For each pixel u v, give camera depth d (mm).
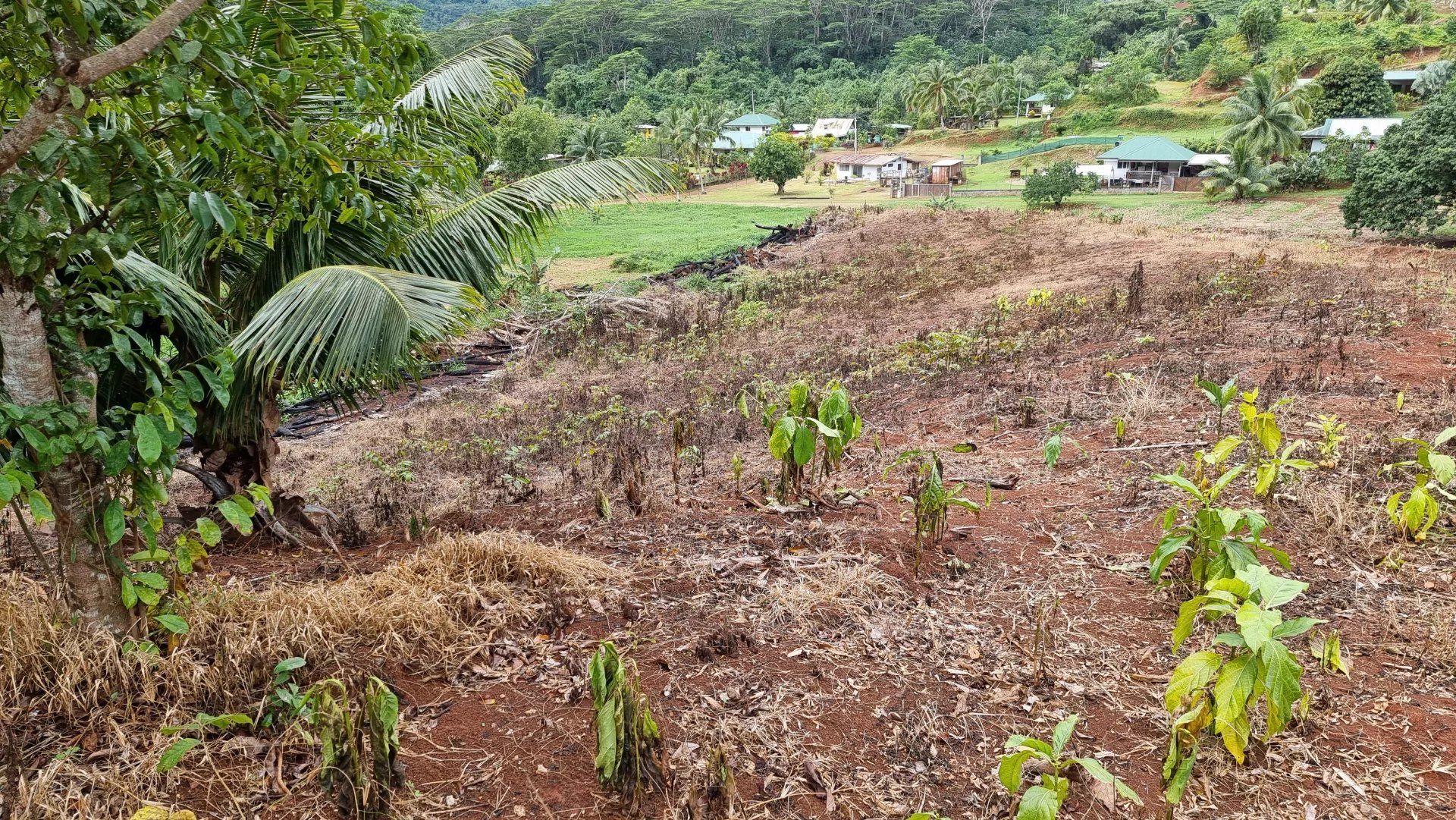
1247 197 37438
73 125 2623
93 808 2332
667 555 4062
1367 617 3352
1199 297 11648
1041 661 3004
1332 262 15016
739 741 2691
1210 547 3072
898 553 4000
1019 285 16891
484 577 3619
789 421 4387
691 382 11852
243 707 2729
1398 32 74188
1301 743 2666
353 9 3455
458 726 2736
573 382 13383
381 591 3410
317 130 3615
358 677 2826
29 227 2457
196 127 2949
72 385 2830
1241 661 2186
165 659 2883
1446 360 7184
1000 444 6031
